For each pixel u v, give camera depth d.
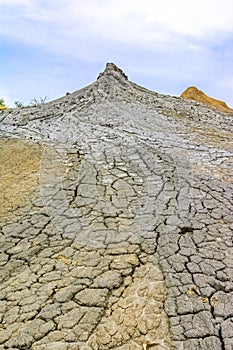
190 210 3.20
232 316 2.08
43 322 2.08
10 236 2.89
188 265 2.49
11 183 3.85
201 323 2.04
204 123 6.85
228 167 4.24
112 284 2.33
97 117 6.70
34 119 6.82
